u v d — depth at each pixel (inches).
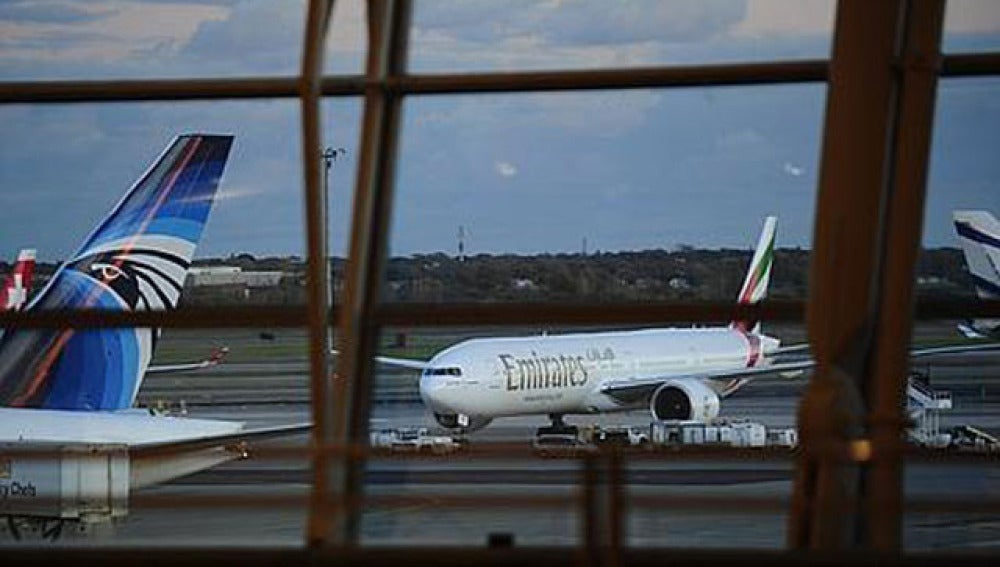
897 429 665.0
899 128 676.7
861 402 667.4
